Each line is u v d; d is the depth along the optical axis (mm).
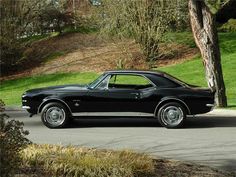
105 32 29109
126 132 12734
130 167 7043
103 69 28266
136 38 28109
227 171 8078
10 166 5684
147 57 28078
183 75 24922
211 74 17562
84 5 34969
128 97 13273
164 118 13320
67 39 34656
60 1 36906
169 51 28938
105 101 13328
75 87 13672
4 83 28547
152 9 27766
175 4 28703
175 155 9586
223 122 14391
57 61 30969
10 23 30859
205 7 17797
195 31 18062
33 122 14969
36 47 33938
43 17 35062
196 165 8344
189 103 13203
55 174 6922
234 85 22109
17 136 5875
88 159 7273
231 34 31875
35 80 28125
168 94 13219
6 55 30875
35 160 7320
